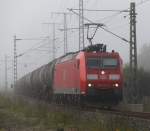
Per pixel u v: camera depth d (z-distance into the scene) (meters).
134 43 93.25
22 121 70.12
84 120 61.38
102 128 51.31
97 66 82.69
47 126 62.12
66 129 55.66
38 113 80.94
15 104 107.50
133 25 93.00
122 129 48.91
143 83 116.56
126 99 98.50
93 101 82.69
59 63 103.56
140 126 49.47
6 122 69.56
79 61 83.50
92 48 86.19
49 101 121.12
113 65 83.50
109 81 82.56
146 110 88.50
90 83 81.69
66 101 95.81
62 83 98.94
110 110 79.75
